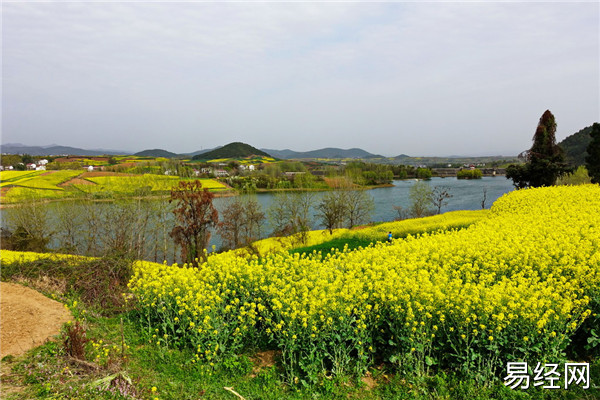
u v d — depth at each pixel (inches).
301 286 344.5
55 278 454.0
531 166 1738.4
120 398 227.5
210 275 405.7
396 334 286.5
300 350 285.3
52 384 231.5
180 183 847.7
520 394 247.9
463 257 443.8
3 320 330.0
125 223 1268.5
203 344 305.6
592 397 239.0
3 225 1526.8
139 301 383.9
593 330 285.3
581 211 674.2
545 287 328.5
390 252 491.2
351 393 264.1
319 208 1843.0
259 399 256.7
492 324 262.1
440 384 261.0
